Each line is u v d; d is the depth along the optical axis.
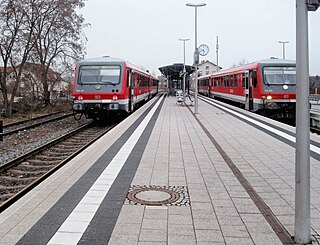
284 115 21.77
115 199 6.19
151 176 7.77
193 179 7.54
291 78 21.30
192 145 11.70
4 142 15.83
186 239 4.59
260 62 21.77
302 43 4.40
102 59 20.73
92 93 19.92
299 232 4.46
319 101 46.34
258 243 4.48
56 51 39.56
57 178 7.57
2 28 32.41
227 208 5.77
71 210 5.63
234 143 12.12
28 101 36.53
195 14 25.69
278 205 5.91
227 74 32.59
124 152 10.40
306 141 4.45
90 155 9.95
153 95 47.84
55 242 4.49
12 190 8.52
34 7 33.66
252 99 23.11
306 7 4.38
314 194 6.53
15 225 5.04
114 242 4.50
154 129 15.62
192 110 26.45
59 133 18.77
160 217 5.36
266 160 9.43
